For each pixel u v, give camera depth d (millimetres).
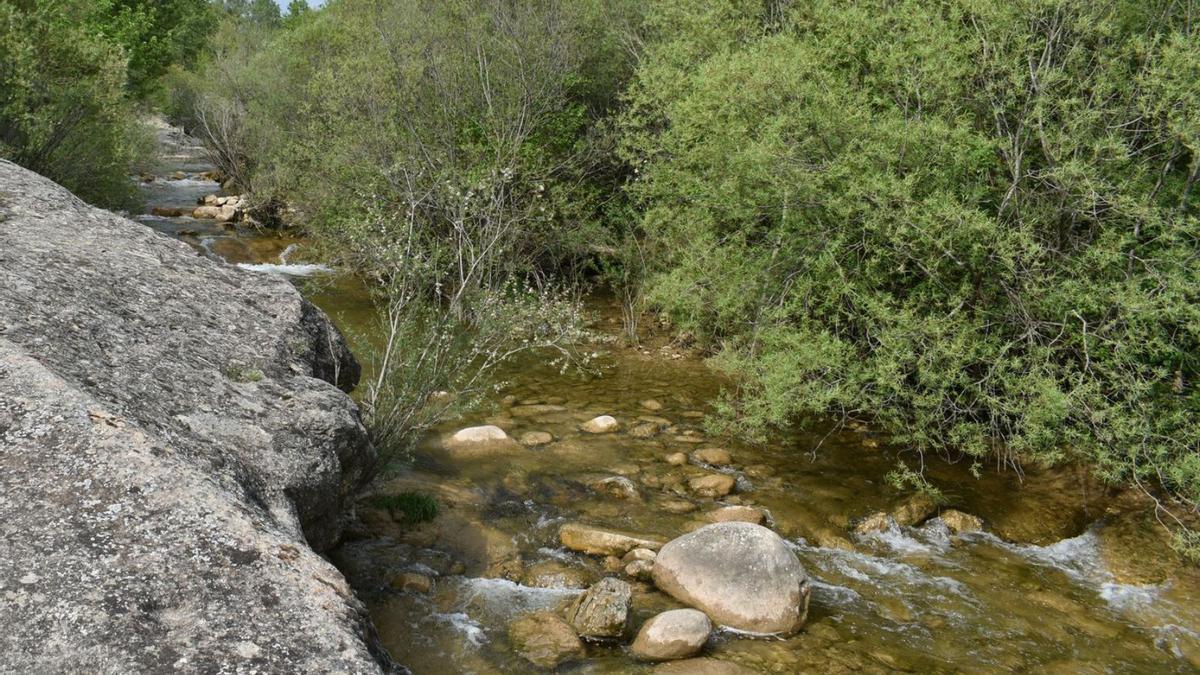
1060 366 8086
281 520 4039
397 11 15875
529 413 9930
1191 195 7750
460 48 15516
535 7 15609
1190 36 7098
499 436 8812
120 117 16688
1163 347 7320
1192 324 6867
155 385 4473
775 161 8477
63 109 15078
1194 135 6977
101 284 5434
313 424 5016
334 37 18812
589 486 7953
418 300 8117
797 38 10492
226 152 27891
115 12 29609
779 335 8812
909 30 8469
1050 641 5812
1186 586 6598
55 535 3105
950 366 8008
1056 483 8352
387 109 15094
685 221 11859
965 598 6375
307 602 3141
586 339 13453
